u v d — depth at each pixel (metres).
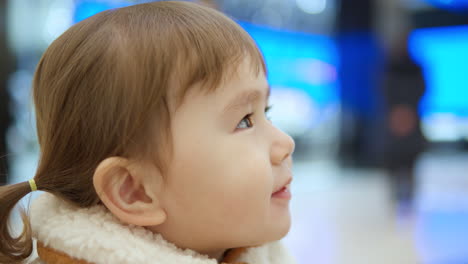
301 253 1.80
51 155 0.52
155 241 0.52
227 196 0.51
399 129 2.94
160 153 0.49
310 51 4.48
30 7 2.37
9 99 2.23
